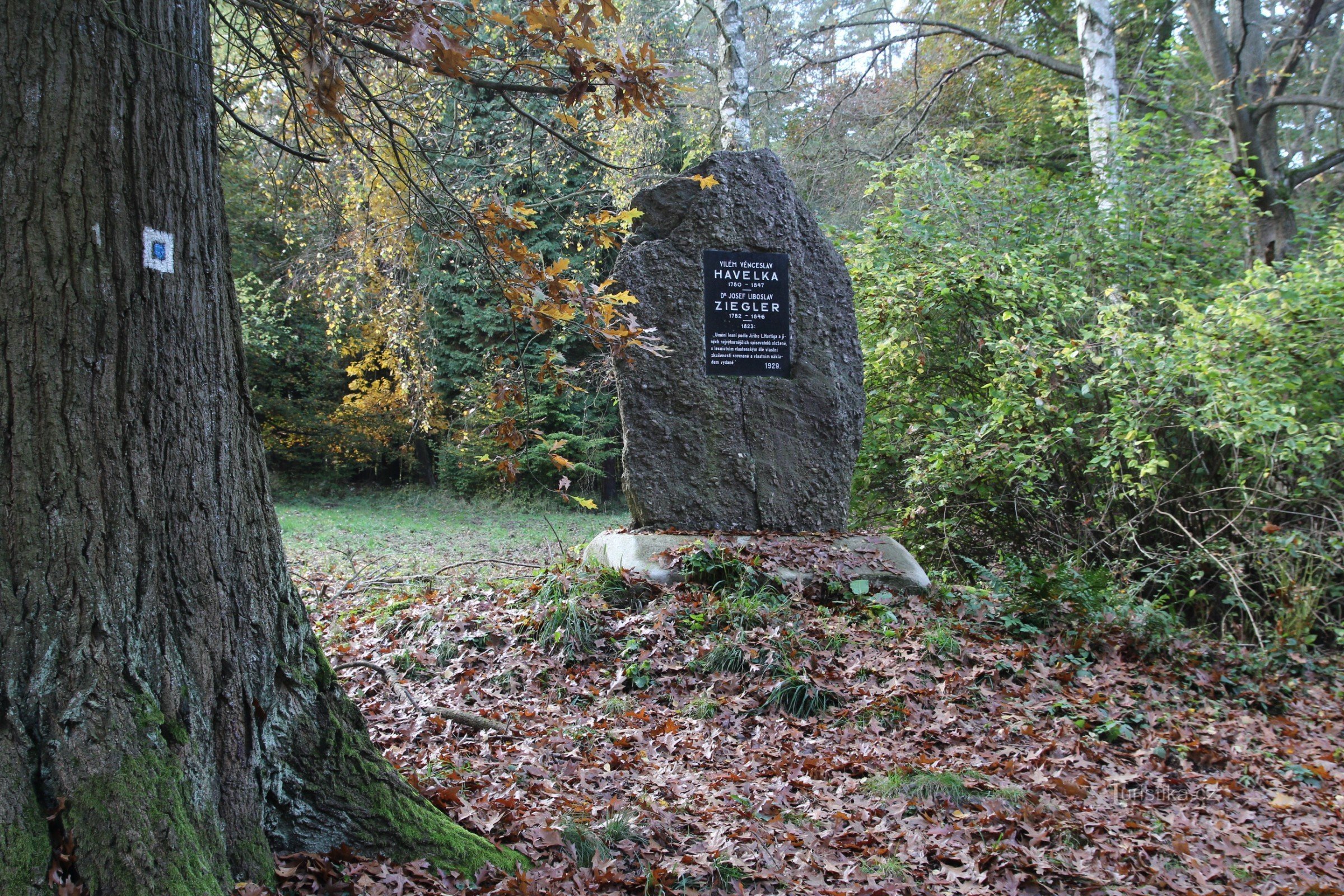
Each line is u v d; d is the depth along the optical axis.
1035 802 4.27
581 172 18.31
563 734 4.83
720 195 7.89
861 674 5.73
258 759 2.78
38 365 2.38
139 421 2.53
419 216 4.57
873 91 20.67
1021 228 10.38
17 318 2.36
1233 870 4.02
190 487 2.65
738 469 7.74
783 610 6.36
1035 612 6.94
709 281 7.83
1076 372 9.23
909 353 9.74
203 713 2.63
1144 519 9.22
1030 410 8.91
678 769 4.59
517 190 18.12
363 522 18.50
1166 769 5.18
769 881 3.48
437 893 2.83
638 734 4.92
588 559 6.95
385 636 6.29
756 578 6.72
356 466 24.03
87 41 2.45
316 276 14.79
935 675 5.79
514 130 11.16
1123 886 3.72
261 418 22.48
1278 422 7.67
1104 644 6.73
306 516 18.94
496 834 3.43
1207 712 6.14
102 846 2.30
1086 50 13.02
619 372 7.69
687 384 7.74
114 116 2.49
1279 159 14.43
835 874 3.60
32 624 2.34
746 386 7.84
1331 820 4.70
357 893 2.73
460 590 7.05
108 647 2.44
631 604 6.52
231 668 2.73
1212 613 9.18
